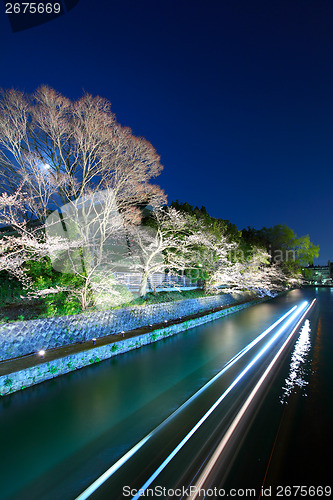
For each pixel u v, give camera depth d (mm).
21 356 8555
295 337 14828
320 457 4867
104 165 13359
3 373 7180
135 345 11844
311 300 35688
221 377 8648
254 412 6461
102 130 12648
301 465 4652
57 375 8406
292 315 22484
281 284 50062
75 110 12289
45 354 8914
